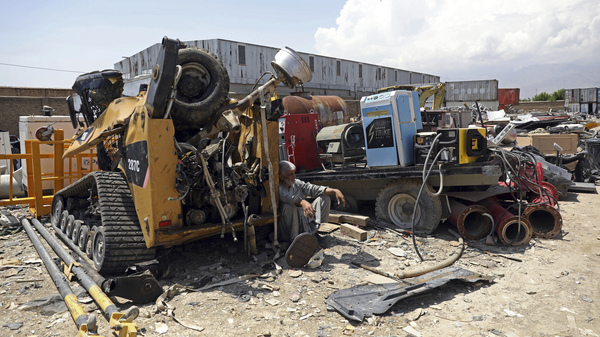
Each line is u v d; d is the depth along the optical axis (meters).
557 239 5.74
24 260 5.29
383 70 48.97
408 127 6.29
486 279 4.25
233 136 5.43
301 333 3.29
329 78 39.91
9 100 23.25
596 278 4.37
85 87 5.85
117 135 5.40
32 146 7.46
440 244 5.57
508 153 6.07
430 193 5.90
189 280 4.42
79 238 5.45
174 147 4.28
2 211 7.75
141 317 3.57
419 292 3.86
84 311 3.45
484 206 5.86
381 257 5.10
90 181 5.26
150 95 4.13
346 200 7.00
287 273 4.56
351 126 7.10
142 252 4.37
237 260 5.00
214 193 4.44
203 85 4.75
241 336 3.25
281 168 5.38
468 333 3.28
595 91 47.88
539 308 3.71
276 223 4.98
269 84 5.00
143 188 4.30
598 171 11.34
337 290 4.07
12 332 3.35
